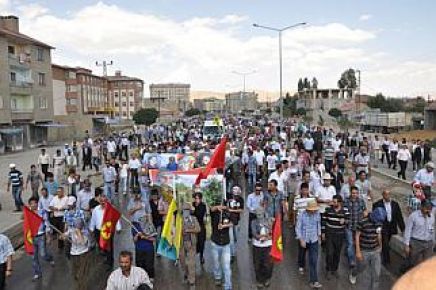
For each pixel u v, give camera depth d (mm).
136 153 20672
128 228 14453
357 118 74125
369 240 8750
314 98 132375
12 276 10422
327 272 9938
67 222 9812
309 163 18578
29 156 41375
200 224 10688
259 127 57406
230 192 15742
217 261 9367
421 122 60750
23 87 52594
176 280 9938
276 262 11016
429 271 1049
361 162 19375
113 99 120438
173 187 12523
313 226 9344
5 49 48875
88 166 29562
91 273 10250
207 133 43250
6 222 15703
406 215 14055
